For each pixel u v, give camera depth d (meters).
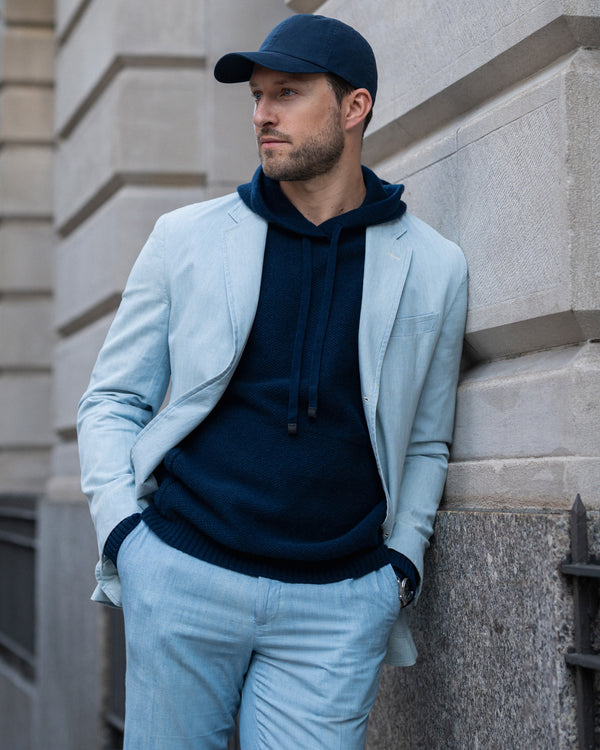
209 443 2.34
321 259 2.39
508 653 2.32
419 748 2.74
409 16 2.98
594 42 2.35
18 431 7.62
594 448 2.25
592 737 2.13
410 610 2.79
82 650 5.38
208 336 2.37
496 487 2.51
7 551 7.55
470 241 2.65
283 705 2.29
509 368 2.58
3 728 7.17
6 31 7.55
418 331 2.47
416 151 3.00
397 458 2.41
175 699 2.29
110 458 2.43
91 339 5.38
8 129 7.51
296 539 2.28
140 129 4.79
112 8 4.87
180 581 2.26
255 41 4.79
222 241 2.43
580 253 2.27
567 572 2.13
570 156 2.28
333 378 2.32
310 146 2.35
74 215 5.66
